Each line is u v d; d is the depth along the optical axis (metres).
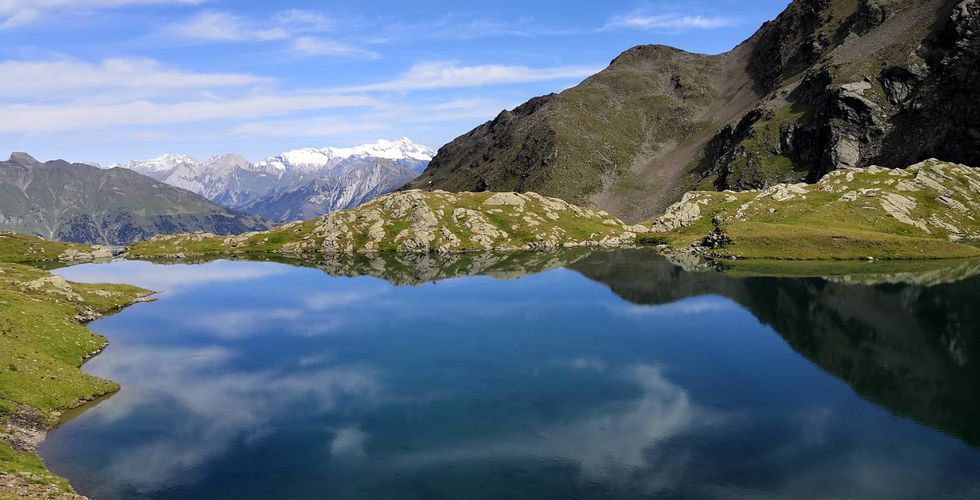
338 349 76.50
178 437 47.38
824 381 58.66
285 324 92.69
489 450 44.44
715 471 40.25
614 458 42.62
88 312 97.31
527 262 169.75
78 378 58.03
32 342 65.88
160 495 37.56
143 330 88.75
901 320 80.88
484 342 78.56
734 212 199.00
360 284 134.25
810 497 36.41
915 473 39.28
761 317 88.44
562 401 54.94
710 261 155.25
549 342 77.75
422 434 47.75
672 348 73.25
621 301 106.25
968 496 36.19
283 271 162.12
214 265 182.12
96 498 36.97
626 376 62.28
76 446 45.19
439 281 136.88
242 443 46.31
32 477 36.34
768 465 40.91
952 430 46.03
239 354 74.44
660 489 37.91
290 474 40.81
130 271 169.62
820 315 86.81
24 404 49.34
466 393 57.84
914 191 189.50
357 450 44.81
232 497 37.44
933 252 142.25
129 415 52.38
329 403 55.66
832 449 43.19
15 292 88.38
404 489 38.53
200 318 98.00
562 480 39.47
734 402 53.59
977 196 185.00
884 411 50.25
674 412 51.47
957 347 67.75
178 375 65.25
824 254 148.75
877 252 145.75
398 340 80.81
